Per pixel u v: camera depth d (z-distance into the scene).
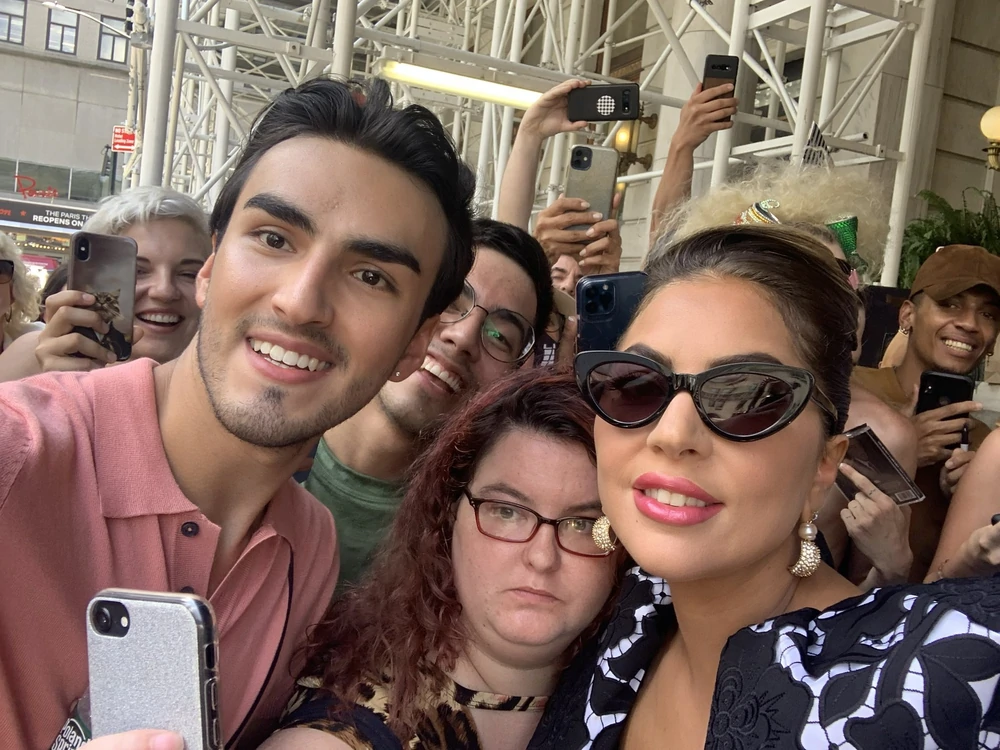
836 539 1.81
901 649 0.79
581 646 1.25
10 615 0.96
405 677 1.14
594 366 0.96
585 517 1.17
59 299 1.79
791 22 6.75
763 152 5.02
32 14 23.20
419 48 4.98
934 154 6.84
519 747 1.22
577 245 2.57
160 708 0.80
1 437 0.98
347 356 1.11
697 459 0.89
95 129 23.84
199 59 5.84
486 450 1.21
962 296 2.21
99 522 1.06
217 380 1.09
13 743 0.96
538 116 2.70
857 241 1.72
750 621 1.00
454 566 1.23
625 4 9.41
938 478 2.03
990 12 6.92
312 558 1.34
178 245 2.18
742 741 0.86
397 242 1.10
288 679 1.28
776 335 0.92
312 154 1.08
